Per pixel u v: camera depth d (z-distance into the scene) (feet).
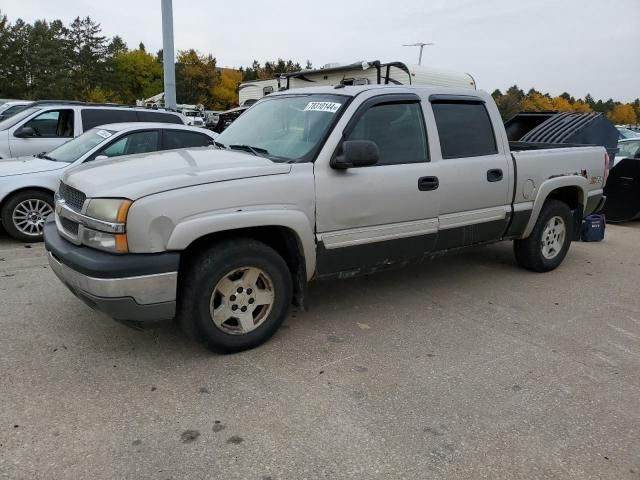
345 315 14.90
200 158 12.81
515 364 12.17
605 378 11.62
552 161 18.04
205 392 10.66
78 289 11.05
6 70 231.71
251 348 12.52
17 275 17.61
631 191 29.45
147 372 11.39
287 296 12.73
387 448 9.05
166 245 10.72
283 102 15.24
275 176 11.96
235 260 11.67
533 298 16.71
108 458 8.63
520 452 9.05
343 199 12.92
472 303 16.11
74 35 266.98
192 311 11.42
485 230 16.43
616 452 9.11
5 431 9.23
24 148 27.61
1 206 21.85
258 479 8.27
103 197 10.73
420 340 13.37
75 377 11.11
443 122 15.20
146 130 23.97
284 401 10.41
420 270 19.38
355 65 25.98
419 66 40.34
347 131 13.07
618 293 17.44
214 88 222.48
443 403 10.48
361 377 11.42
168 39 45.50
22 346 12.42
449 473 8.49
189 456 8.74
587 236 25.38
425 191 14.40
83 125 29.01
